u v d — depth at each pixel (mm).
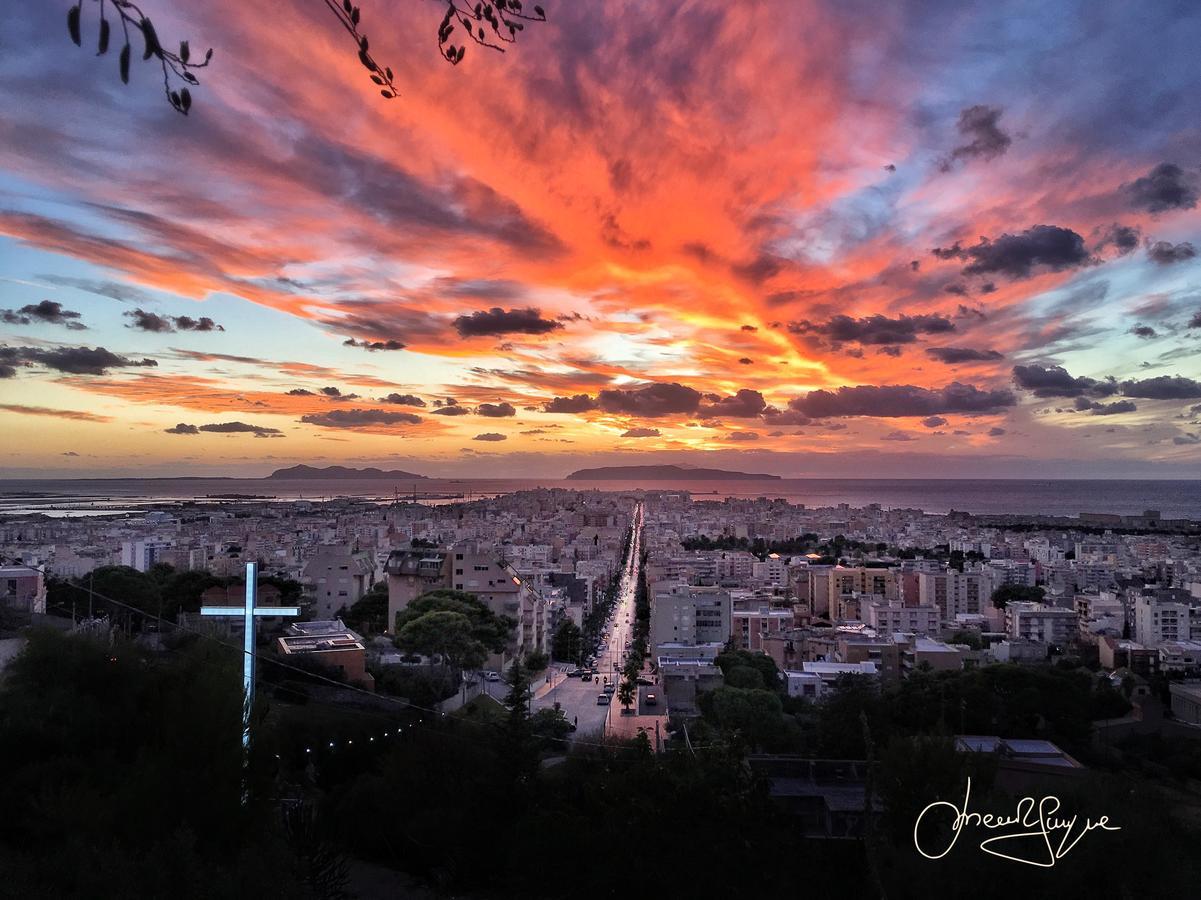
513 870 20453
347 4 6051
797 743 49469
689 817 20938
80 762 17203
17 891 12023
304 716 32031
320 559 100500
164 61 5148
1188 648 97000
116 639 21125
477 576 83688
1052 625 118688
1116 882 15547
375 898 20094
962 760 18969
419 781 23172
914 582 145375
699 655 93625
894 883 16969
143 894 12258
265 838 15578
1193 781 44750
